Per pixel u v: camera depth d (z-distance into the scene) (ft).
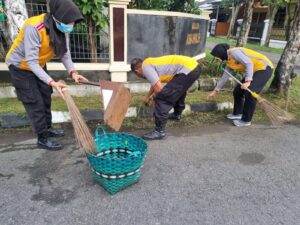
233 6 68.13
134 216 7.52
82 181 8.98
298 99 17.63
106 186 8.25
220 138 12.48
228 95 16.92
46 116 11.41
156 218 7.48
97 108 13.61
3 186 8.57
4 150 10.69
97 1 15.24
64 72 15.65
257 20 71.77
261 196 8.55
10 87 14.42
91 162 7.96
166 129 13.23
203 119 14.53
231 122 14.37
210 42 59.21
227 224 7.34
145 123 13.67
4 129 12.35
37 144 11.07
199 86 17.67
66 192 8.41
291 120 13.61
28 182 8.82
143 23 16.03
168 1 23.85
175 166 10.04
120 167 7.82
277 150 11.57
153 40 16.76
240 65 12.91
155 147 11.41
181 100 13.35
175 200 8.21
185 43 19.15
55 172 9.41
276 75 17.70
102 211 7.66
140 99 15.16
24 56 9.16
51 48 9.27
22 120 12.54
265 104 12.35
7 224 7.09
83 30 15.89
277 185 9.14
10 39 14.75
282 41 57.36
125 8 14.96
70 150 10.87
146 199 8.22
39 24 8.61
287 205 8.18
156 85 10.85
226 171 9.84
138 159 8.09
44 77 8.79
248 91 12.89
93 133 12.44
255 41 68.33
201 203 8.13
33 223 7.16
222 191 8.71
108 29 16.42
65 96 8.74
